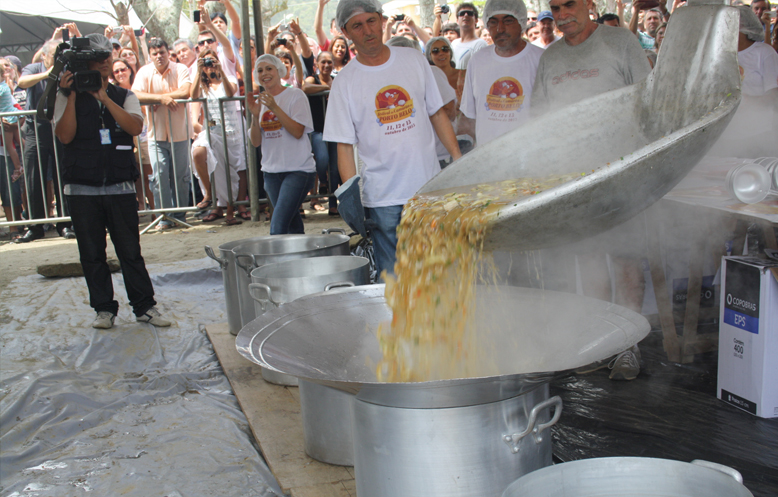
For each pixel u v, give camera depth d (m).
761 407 2.46
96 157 3.96
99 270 4.22
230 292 3.91
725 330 2.61
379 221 3.35
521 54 3.62
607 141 2.44
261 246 3.93
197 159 7.98
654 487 1.26
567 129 2.48
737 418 2.48
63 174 4.00
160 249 6.79
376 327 2.13
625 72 3.14
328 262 3.25
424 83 3.29
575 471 1.29
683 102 2.15
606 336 1.65
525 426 1.63
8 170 7.52
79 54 3.72
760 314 2.42
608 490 1.28
